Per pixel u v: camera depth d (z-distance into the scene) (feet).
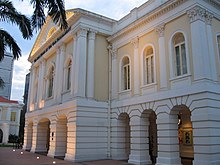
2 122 147.23
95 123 56.54
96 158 54.90
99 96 59.36
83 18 60.23
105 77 61.67
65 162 51.19
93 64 59.57
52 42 75.97
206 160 36.47
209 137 36.76
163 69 47.06
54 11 40.93
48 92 78.07
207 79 39.24
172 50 46.34
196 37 41.16
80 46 58.70
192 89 40.16
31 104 90.02
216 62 42.57
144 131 50.65
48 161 52.90
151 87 49.75
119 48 61.26
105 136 57.62
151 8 53.47
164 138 44.19
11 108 154.81
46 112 71.41
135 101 52.31
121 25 61.87
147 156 49.78
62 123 65.00
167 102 44.78
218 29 45.47
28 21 42.55
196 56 40.68
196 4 41.86
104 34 63.36
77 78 57.00
